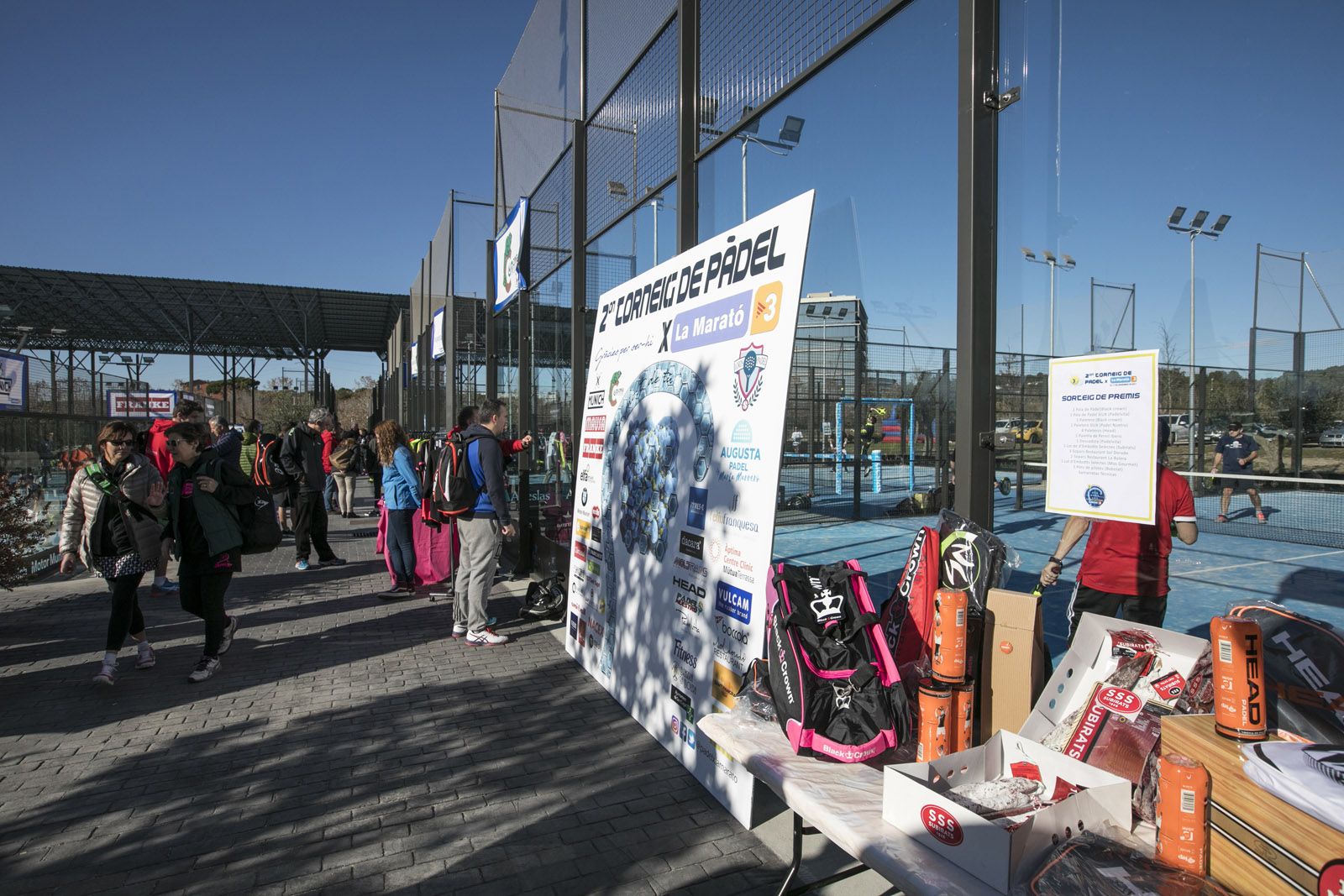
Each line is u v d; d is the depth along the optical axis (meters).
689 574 3.42
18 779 3.39
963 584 2.32
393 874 2.64
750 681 2.65
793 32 3.68
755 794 2.99
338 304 35.53
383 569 8.78
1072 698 2.02
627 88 5.78
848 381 5.92
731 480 3.13
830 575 2.44
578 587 5.09
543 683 4.67
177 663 5.13
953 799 1.72
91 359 45.84
